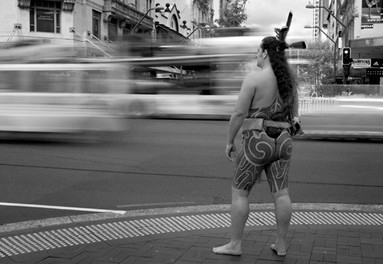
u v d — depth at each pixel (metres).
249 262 4.34
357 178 8.73
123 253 4.62
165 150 11.72
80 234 5.33
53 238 5.19
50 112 12.92
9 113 13.04
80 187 7.90
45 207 6.68
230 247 4.52
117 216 6.19
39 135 13.28
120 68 15.45
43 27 37.06
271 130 4.27
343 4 61.72
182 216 6.12
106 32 43.75
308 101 14.56
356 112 14.23
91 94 13.31
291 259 4.41
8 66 12.95
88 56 13.76
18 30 35.69
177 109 21.23
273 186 4.44
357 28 45.47
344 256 4.49
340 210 6.45
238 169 4.41
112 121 14.08
